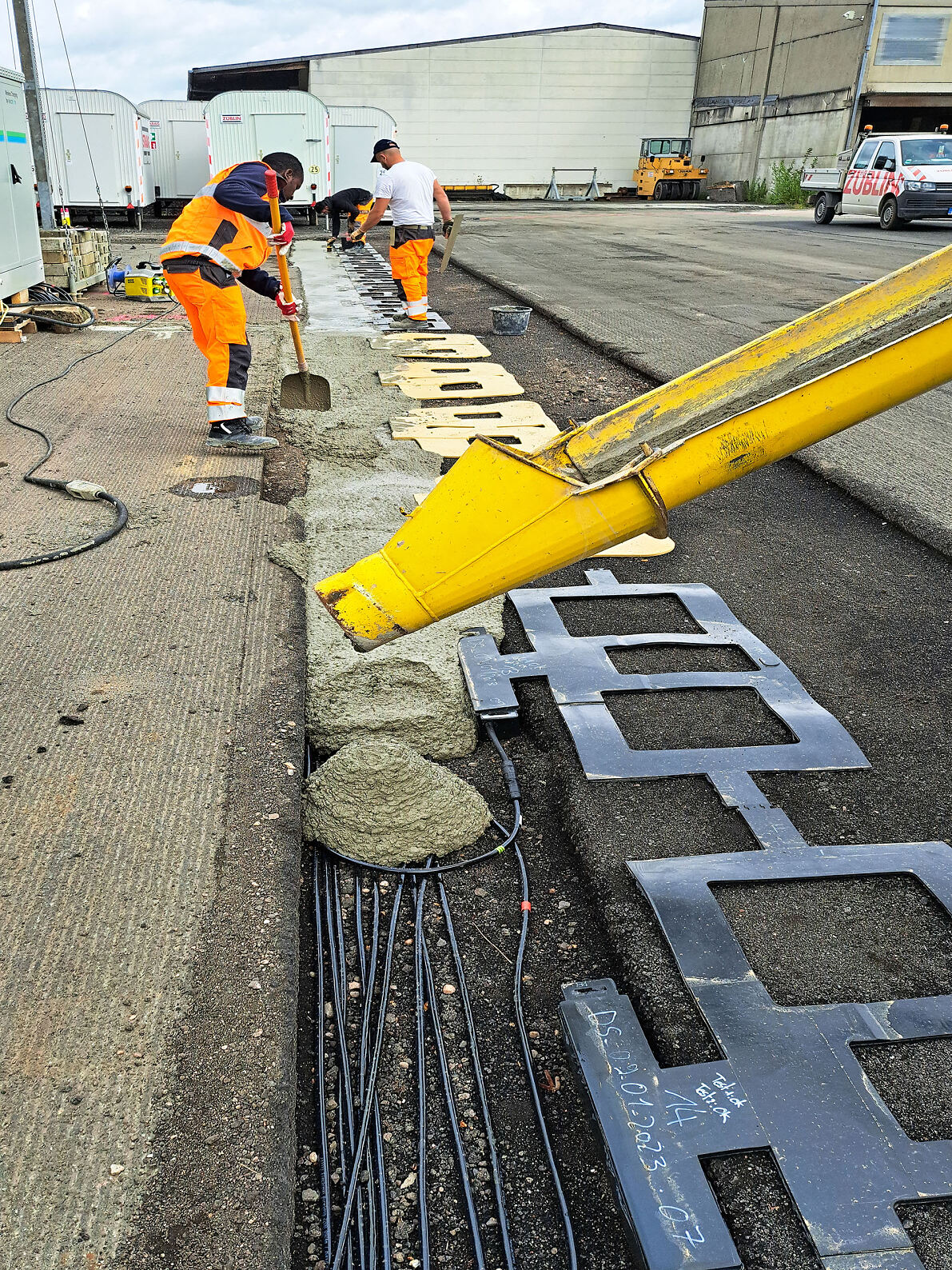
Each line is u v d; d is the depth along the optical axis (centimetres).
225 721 290
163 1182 163
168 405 624
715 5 3700
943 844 257
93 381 682
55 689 303
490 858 271
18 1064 181
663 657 354
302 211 2269
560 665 340
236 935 213
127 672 314
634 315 991
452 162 3822
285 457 541
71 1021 191
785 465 561
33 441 546
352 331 946
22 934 210
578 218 2538
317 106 2128
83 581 376
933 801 278
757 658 349
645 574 429
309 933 245
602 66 3772
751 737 306
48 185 1377
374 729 311
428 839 269
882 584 418
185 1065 183
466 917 251
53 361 738
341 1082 206
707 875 243
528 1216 180
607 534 200
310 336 902
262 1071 183
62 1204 159
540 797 294
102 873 229
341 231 2148
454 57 3662
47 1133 169
